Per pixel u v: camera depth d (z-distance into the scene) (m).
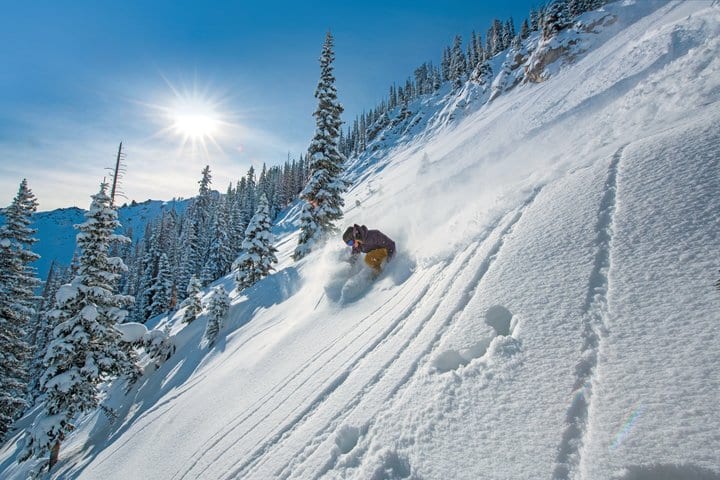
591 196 3.48
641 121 4.97
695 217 2.44
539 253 3.12
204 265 48.72
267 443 3.02
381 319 4.10
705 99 4.32
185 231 51.53
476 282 3.33
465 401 2.02
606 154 4.31
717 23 10.58
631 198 3.06
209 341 13.13
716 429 1.24
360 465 2.01
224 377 6.15
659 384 1.51
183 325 21.50
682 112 4.39
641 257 2.37
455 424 1.90
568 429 1.54
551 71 38.41
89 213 13.78
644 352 1.71
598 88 12.80
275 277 14.38
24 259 18.61
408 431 2.04
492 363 2.19
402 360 2.88
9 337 17.77
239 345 8.86
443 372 2.44
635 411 1.46
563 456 1.44
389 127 87.25
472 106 58.59
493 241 3.95
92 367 13.02
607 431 1.44
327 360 3.96
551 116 12.47
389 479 1.80
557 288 2.54
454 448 1.76
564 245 3.01
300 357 4.67
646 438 1.33
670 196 2.79
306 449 2.53
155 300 39.94
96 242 13.76
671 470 1.20
